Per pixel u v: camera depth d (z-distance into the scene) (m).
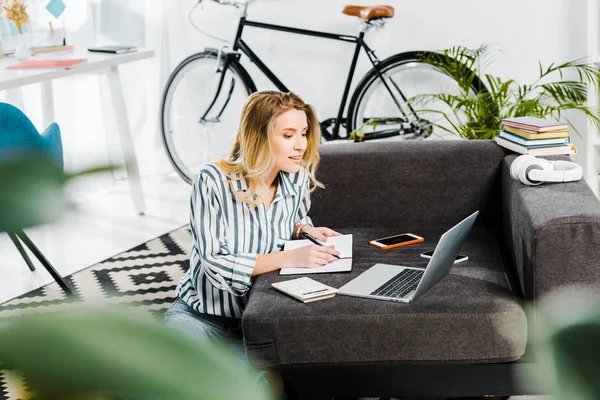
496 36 4.05
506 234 2.28
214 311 2.07
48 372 0.23
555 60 3.98
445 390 1.82
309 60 4.46
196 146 4.86
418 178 2.47
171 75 4.42
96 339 0.23
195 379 0.24
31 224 0.24
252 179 2.05
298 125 2.04
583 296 1.73
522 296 1.93
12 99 4.53
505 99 3.48
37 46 4.07
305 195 2.33
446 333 1.77
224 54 4.31
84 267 3.39
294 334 1.80
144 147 4.91
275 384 1.86
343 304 1.83
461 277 1.98
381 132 4.17
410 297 1.82
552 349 0.47
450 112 4.24
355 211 2.51
